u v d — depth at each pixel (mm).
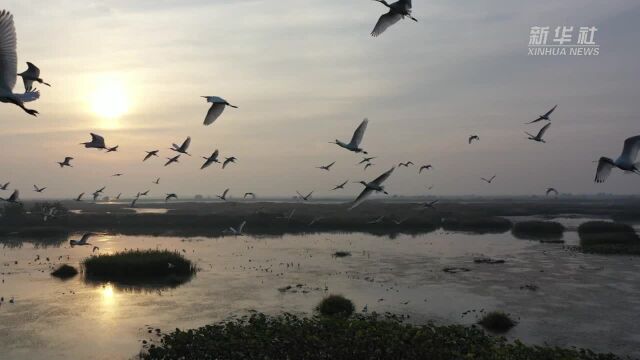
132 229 84250
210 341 20891
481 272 42906
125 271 41562
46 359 23203
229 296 34531
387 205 158750
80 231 81000
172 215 97375
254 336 21297
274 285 37969
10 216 86750
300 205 169750
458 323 28094
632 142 15016
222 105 14375
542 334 26266
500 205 168625
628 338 25578
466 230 84312
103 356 23469
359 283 38531
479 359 18688
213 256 52656
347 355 19641
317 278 40594
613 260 48438
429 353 19438
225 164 21453
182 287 37469
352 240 68875
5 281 39594
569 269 43938
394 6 15281
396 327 22234
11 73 8461
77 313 30484
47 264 47219
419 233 79188
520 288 36562
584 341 25203
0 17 8391
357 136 17344
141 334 26531
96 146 19312
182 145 20312
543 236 73562
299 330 21781
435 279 39969
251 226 87250
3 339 25859
